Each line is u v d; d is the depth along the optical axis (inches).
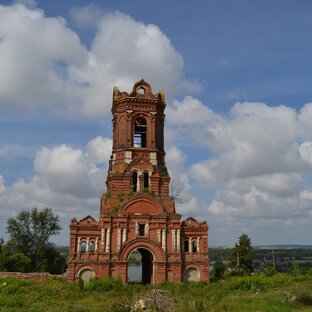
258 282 2151.8
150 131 2719.0
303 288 1692.9
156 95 2824.8
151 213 2514.8
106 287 2117.4
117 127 2746.1
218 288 2105.1
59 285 2235.5
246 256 3718.0
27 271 3476.9
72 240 2407.7
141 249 2610.7
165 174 2677.2
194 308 1489.9
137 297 1788.9
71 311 1544.0
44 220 3745.1
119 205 2492.6
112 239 2431.1
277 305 1476.4
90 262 2380.7
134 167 2618.1
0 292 2044.8
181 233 2541.8
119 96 2800.2
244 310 1392.7
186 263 2485.2
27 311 1567.4
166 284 2274.9
